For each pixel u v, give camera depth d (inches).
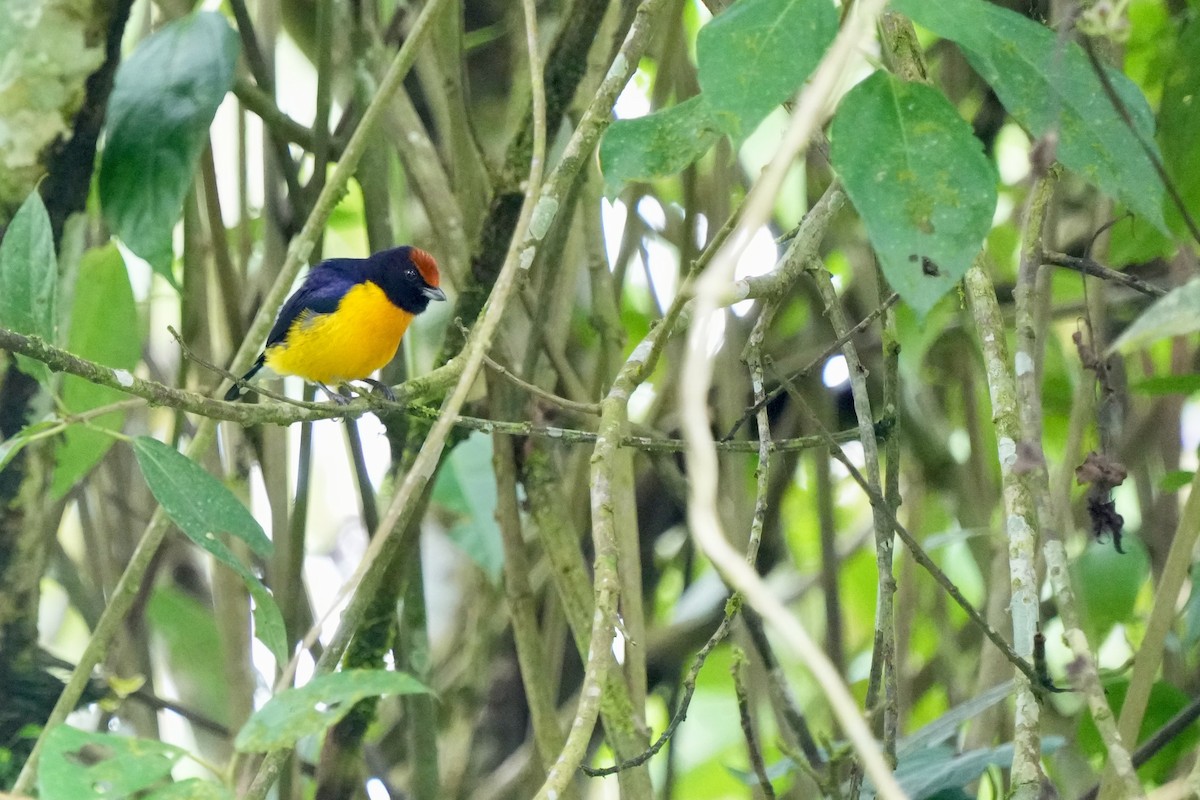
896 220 158.7
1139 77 376.8
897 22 242.1
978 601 463.8
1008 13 191.3
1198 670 368.2
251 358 317.4
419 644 374.0
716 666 511.5
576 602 339.0
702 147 220.1
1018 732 212.4
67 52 315.9
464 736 437.7
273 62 396.5
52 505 340.5
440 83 396.2
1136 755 273.0
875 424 288.5
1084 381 335.0
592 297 382.6
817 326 453.7
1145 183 184.4
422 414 286.8
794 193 480.1
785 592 475.2
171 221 296.4
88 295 341.4
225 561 225.6
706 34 165.6
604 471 212.7
